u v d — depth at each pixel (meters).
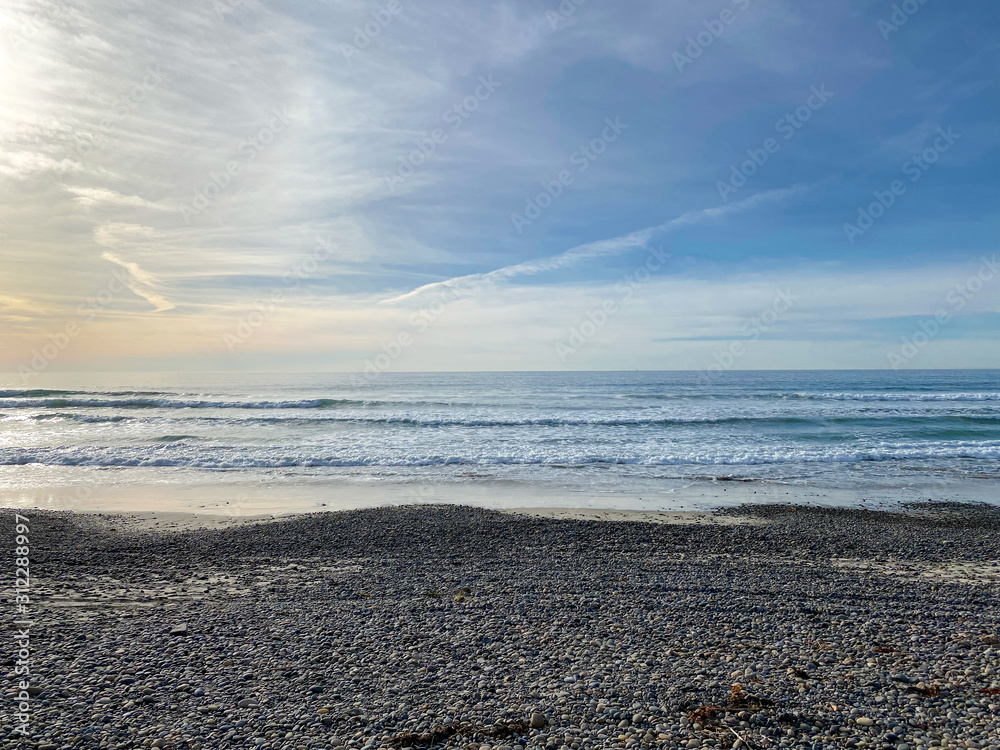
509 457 20.98
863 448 23.23
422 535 11.14
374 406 40.44
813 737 4.02
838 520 13.06
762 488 17.00
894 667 5.20
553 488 16.86
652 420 31.17
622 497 15.81
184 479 17.91
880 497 15.95
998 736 4.00
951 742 3.94
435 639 5.91
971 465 20.64
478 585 8.03
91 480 17.70
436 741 3.97
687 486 17.23
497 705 4.48
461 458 20.78
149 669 5.09
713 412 35.00
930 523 13.16
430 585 8.03
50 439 25.39
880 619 6.59
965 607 7.08
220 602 7.21
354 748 3.88
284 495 15.86
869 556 10.01
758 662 5.31
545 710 4.40
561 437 25.86
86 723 4.12
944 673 5.06
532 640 5.89
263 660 5.34
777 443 24.48
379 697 4.61
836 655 5.49
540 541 10.82
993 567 9.38
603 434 26.95
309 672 5.08
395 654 5.51
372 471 19.16
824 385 65.81
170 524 12.35
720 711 4.37
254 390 55.31
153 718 4.23
